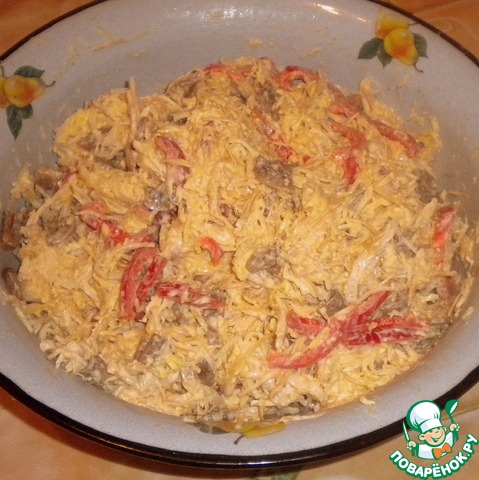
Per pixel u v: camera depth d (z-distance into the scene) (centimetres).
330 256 36
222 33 45
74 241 39
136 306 36
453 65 41
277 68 47
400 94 44
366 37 44
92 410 29
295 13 44
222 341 36
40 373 31
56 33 42
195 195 37
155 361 35
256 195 36
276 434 29
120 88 45
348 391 34
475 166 39
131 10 44
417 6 54
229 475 35
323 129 42
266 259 36
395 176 40
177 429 29
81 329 36
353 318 35
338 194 38
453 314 35
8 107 40
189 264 36
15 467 36
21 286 38
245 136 39
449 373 30
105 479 36
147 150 39
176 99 44
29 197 41
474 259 37
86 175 40
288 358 35
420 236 38
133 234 38
